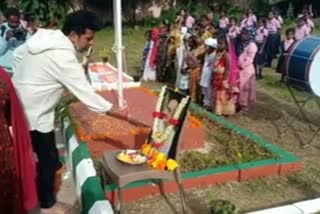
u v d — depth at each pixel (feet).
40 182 13.67
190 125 18.94
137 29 77.56
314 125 24.49
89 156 16.58
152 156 12.78
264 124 24.53
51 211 14.15
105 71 31.63
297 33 46.01
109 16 77.46
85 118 20.29
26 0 70.54
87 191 13.94
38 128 12.62
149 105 22.63
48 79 12.20
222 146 19.30
